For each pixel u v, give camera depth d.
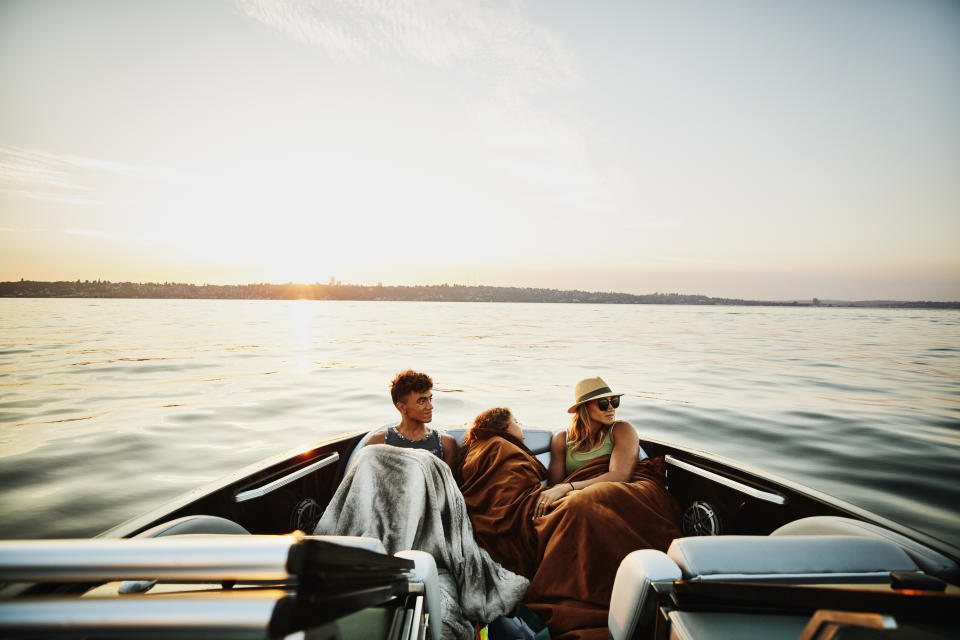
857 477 6.25
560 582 2.21
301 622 0.59
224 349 24.56
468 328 46.41
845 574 1.38
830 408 10.34
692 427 8.59
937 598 0.88
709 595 1.25
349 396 11.68
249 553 0.64
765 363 19.53
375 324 53.31
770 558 1.42
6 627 0.58
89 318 58.25
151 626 0.58
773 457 7.05
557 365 18.12
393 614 1.31
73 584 1.30
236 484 2.37
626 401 10.88
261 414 9.80
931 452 7.27
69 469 6.57
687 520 3.07
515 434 3.24
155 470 6.55
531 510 2.68
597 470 2.94
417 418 3.04
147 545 0.66
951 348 30.39
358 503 2.25
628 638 1.50
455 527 2.34
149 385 13.36
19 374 15.34
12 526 4.95
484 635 2.14
